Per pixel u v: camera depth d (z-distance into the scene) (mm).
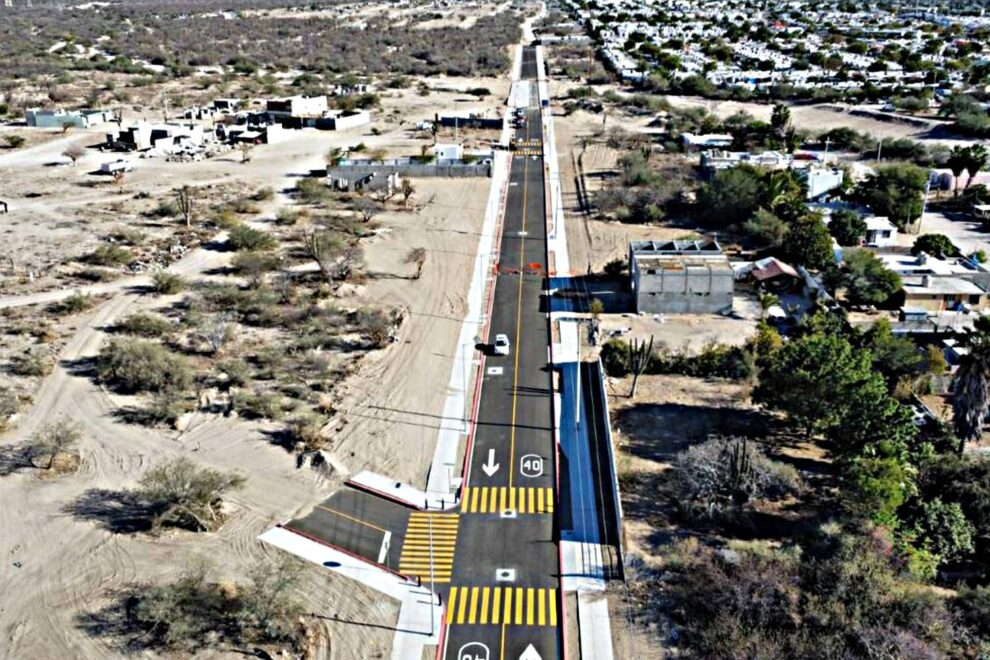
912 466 54156
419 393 69250
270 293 87000
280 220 110438
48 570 49219
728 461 55375
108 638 44250
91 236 104750
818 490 55219
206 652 43281
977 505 51281
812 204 110875
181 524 53250
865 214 106625
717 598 45094
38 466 59125
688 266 84062
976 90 186875
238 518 53875
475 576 49062
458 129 165750
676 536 51750
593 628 45031
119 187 126062
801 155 132625
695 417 64938
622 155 145750
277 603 45719
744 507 53688
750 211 108125
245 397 66938
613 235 107625
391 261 98875
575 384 70500
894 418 55656
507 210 118250
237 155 146125
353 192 124938
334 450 61219
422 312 85000
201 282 91250
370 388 69938
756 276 88625
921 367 69250
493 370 73125
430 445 62000
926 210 116875
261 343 77438
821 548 47969
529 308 86000
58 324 80812
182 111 176875
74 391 69062
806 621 43531
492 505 55375
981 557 49500
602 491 56500
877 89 188250
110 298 87062
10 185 126500
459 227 111188
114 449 61250
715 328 80375
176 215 112875
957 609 44000
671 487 56156
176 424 63906
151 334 78625
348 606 46625
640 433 62938
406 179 126375
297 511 54594
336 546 51406
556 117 178375
